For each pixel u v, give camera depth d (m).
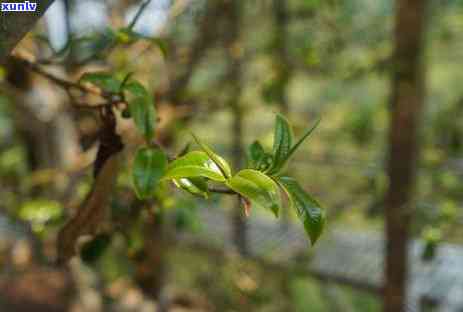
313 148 2.12
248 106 1.63
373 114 1.92
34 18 0.35
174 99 1.26
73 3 1.01
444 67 2.50
